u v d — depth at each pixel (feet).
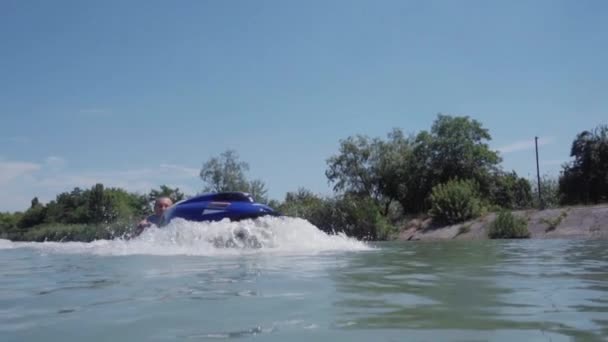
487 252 23.81
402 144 132.26
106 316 8.09
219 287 11.00
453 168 114.01
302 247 25.29
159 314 8.16
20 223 199.31
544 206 87.35
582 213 61.77
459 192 76.28
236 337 6.64
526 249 26.25
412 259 18.86
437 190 79.46
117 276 13.29
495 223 63.41
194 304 8.96
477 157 113.70
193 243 24.27
